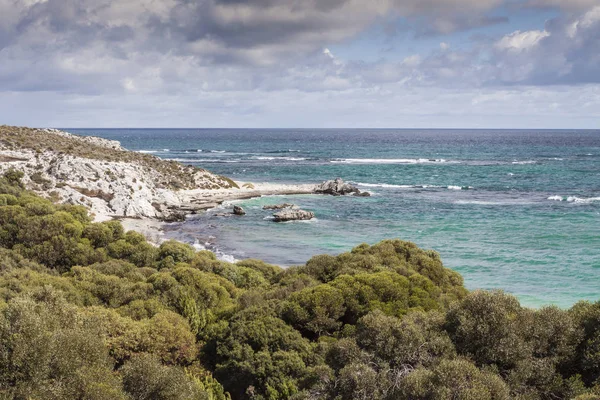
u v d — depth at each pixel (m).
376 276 29.97
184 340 26.03
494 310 20.80
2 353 19.05
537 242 67.44
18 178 73.19
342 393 18.53
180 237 72.12
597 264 57.03
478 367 19.62
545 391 18.91
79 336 20.53
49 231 43.78
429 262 35.59
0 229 43.78
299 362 23.23
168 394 19.06
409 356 20.14
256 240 71.00
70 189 78.31
